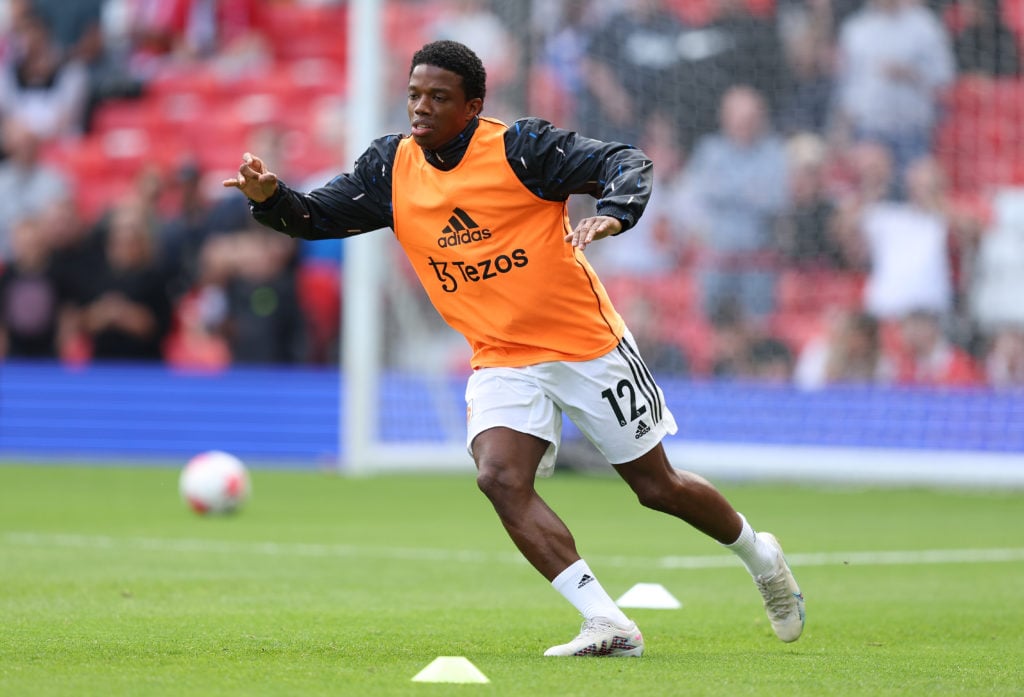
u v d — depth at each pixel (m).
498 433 17.48
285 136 72.44
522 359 17.75
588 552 32.56
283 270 62.69
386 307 56.59
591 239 15.91
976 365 55.88
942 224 56.41
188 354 63.97
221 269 63.59
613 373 17.78
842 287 57.09
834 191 57.41
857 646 19.53
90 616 21.12
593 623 17.36
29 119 74.50
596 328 17.73
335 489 49.16
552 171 17.09
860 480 55.00
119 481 51.28
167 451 62.12
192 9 75.94
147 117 74.56
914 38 57.12
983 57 56.75
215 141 73.19
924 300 55.94
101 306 64.56
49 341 66.19
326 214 18.02
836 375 56.62
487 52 57.38
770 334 57.75
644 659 17.42
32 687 14.50
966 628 21.64
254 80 74.75
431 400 56.59
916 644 19.84
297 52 76.50
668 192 58.34
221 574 27.36
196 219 65.06
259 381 61.16
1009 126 56.50
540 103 56.09
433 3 58.75
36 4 75.44
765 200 58.00
